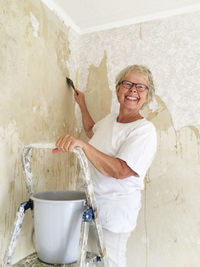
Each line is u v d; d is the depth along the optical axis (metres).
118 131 1.29
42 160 1.49
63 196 1.25
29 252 1.36
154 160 1.66
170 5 1.67
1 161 1.17
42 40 1.50
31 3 1.41
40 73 1.47
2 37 1.19
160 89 1.70
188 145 1.60
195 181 1.56
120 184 1.21
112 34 1.88
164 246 1.59
